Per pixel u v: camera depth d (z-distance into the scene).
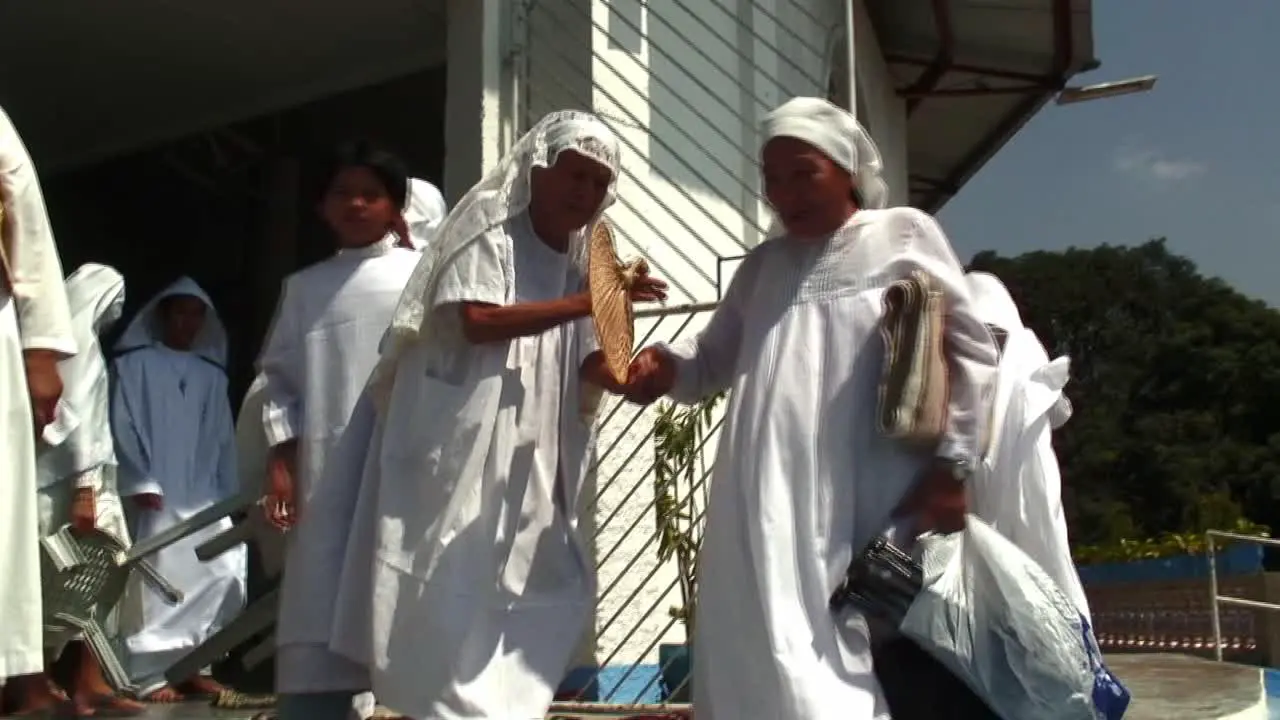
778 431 2.70
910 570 2.64
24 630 3.08
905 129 11.36
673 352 3.11
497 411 2.91
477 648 2.82
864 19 9.93
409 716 2.81
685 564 4.57
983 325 2.75
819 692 2.52
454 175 5.95
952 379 2.72
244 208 9.23
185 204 9.48
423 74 7.52
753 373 2.80
